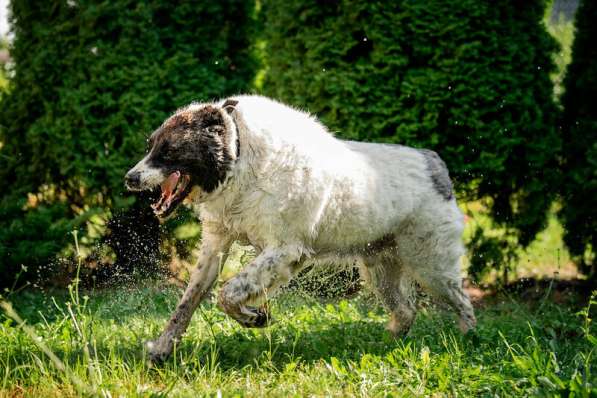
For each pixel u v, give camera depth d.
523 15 7.06
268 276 4.49
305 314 5.54
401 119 6.91
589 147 7.06
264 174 4.48
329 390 3.85
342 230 4.89
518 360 4.07
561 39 10.56
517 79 6.97
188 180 4.41
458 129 6.98
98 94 7.04
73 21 7.11
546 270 8.30
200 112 4.42
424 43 6.88
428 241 5.26
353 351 4.75
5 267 6.13
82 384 3.54
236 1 7.67
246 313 4.44
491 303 7.21
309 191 4.55
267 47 7.47
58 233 6.46
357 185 4.83
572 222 7.28
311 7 7.07
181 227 7.23
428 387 3.93
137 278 6.95
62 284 6.98
